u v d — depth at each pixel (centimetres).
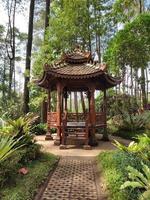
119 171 580
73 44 1670
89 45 1759
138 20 1352
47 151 965
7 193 489
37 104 1683
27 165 684
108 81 1141
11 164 576
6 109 1658
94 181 617
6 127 777
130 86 1833
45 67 1062
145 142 652
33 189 531
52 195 530
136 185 457
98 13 1711
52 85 1278
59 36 1623
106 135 1228
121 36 1372
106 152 813
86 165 767
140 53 1380
